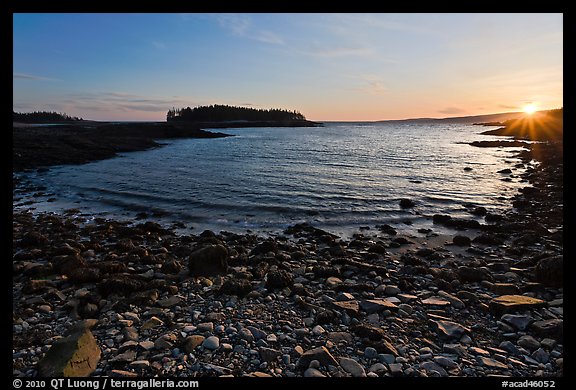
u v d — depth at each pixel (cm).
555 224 1183
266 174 2327
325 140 6119
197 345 447
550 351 439
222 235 1108
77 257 768
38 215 1369
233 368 406
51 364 384
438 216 1272
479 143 4709
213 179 2130
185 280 689
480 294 631
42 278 704
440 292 628
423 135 8050
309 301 596
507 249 938
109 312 551
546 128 6525
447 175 2303
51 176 2266
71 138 3800
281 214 1371
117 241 1033
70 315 547
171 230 1172
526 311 536
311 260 857
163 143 5138
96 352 421
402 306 573
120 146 3975
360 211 1406
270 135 7812
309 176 2247
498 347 456
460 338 476
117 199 1634
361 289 652
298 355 434
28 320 525
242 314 545
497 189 1842
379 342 455
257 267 751
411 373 398
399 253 937
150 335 479
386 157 3388
